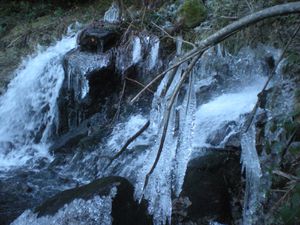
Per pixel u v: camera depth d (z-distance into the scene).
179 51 5.01
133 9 5.94
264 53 4.60
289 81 3.91
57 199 3.49
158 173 2.88
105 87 5.29
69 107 5.45
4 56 6.58
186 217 3.32
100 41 5.39
